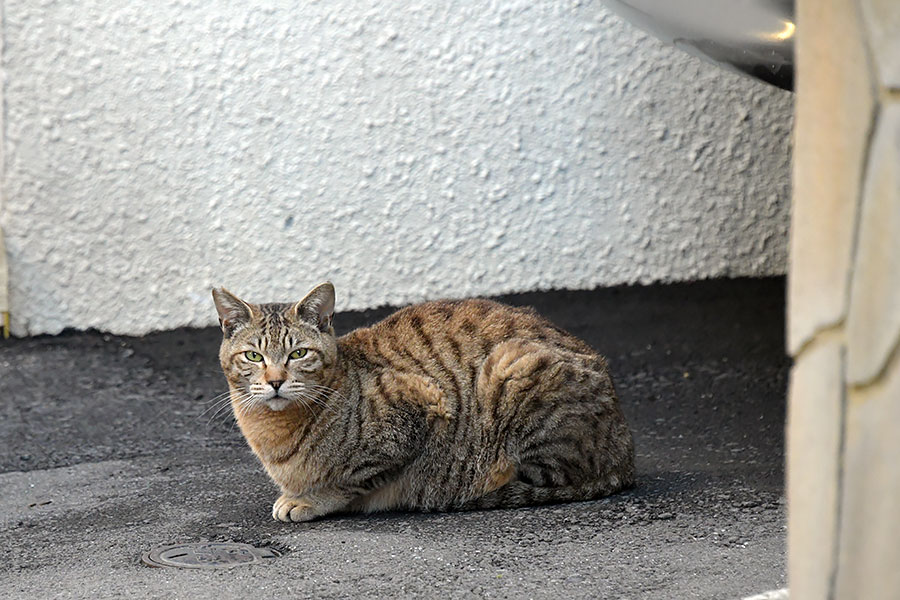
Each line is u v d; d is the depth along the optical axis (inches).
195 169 406.0
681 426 337.7
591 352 279.3
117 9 398.3
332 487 264.1
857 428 106.6
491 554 219.3
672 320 396.5
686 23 245.9
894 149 100.0
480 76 396.5
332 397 263.4
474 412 265.0
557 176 400.2
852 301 106.3
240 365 265.1
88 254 412.2
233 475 304.7
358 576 208.1
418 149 401.1
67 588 210.5
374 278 408.2
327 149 402.6
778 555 211.0
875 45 102.0
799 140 112.3
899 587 101.5
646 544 222.1
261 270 409.1
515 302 406.0
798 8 112.0
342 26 395.9
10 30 399.2
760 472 284.7
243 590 202.7
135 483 299.7
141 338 414.0
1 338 413.1
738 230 398.0
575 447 260.1
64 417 359.9
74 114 404.5
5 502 285.1
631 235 401.1
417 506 267.6
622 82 394.6
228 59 399.2
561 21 393.1
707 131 394.6
